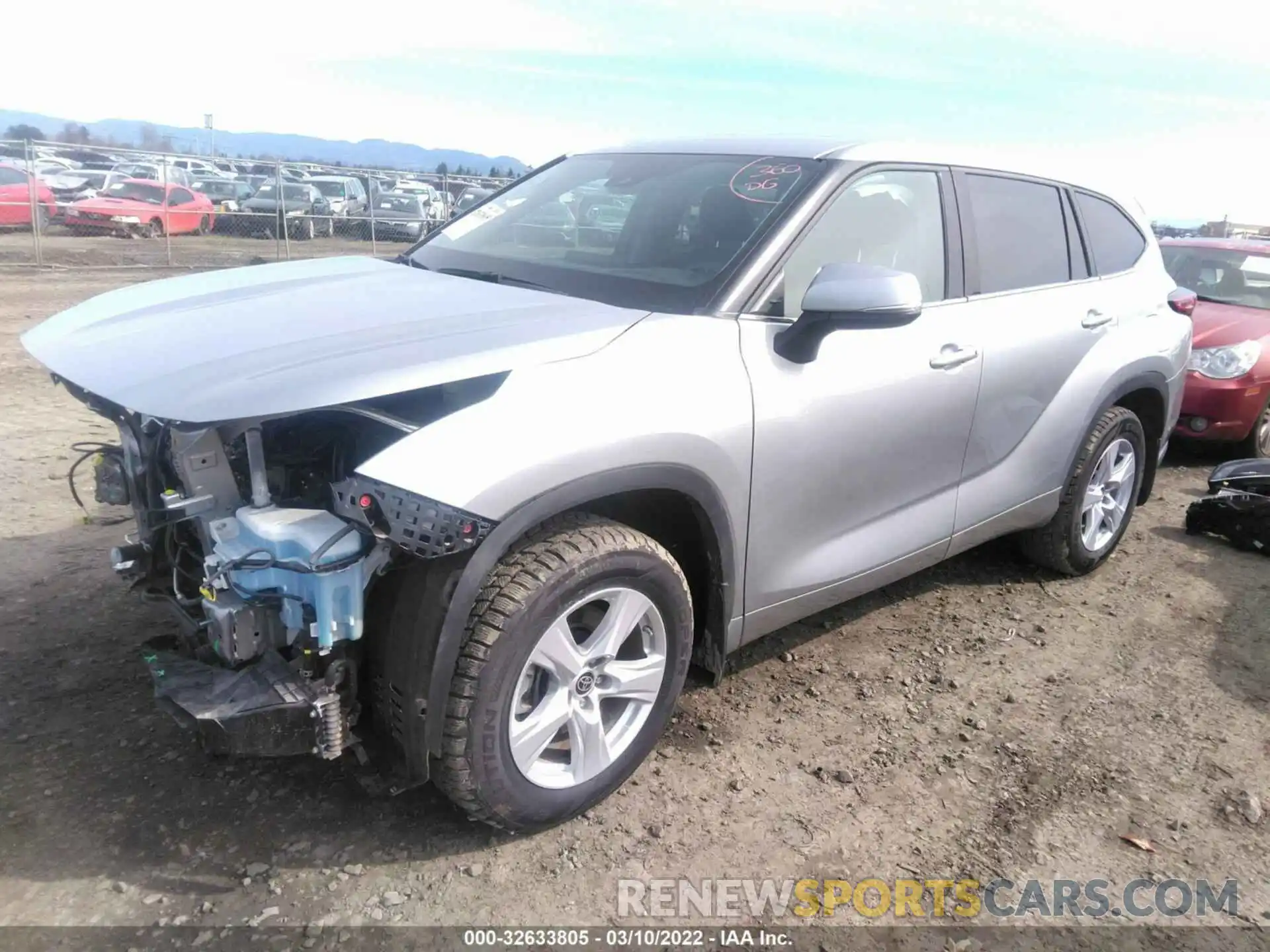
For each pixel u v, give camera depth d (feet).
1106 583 14.89
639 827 8.73
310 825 8.48
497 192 13.12
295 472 8.11
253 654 7.57
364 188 71.67
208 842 8.19
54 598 12.29
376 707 7.75
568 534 7.87
